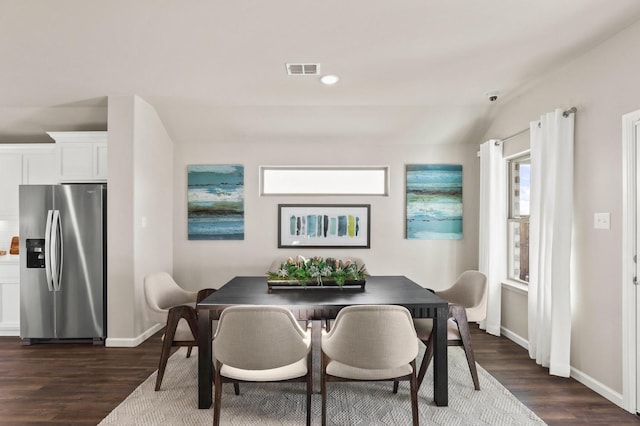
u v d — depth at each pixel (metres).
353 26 2.60
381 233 5.02
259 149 5.03
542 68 3.33
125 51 2.97
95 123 4.61
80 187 3.99
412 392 2.31
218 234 5.01
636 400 2.57
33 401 2.75
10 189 4.55
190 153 5.02
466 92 3.97
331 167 5.04
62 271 3.98
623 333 2.63
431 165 5.01
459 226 5.02
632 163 2.60
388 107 4.46
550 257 3.30
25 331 3.98
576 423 2.45
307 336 2.52
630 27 2.60
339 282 3.13
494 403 2.71
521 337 3.99
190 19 2.50
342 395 2.83
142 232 4.16
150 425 2.42
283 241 5.02
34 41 2.80
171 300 3.55
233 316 2.09
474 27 2.62
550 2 2.32
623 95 2.66
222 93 3.98
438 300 2.73
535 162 3.56
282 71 3.39
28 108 4.36
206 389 2.62
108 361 3.52
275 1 2.29
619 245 2.70
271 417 2.51
